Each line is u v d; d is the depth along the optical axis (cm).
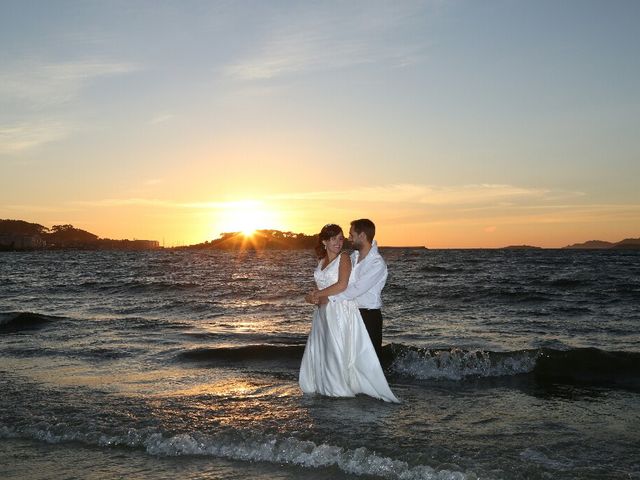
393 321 1373
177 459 450
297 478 408
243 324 1323
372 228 637
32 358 873
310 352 655
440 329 1224
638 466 419
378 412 568
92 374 760
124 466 437
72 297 2211
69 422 530
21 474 423
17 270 5225
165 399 621
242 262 7400
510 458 434
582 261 6512
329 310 630
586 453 448
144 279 3519
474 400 623
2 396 637
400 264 5650
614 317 1451
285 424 522
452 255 10350
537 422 536
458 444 466
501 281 2912
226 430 494
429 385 701
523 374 761
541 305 1770
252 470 425
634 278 3103
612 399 630
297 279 3444
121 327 1239
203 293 2375
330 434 488
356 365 623
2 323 1269
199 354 872
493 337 1100
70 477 416
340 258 627
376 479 405
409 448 452
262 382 710
